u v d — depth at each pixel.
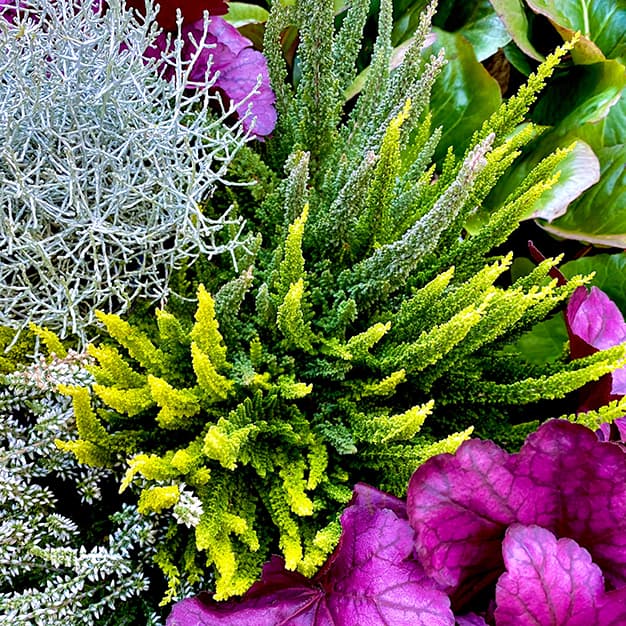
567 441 0.54
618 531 0.55
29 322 0.58
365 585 0.55
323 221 0.61
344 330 0.60
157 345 0.61
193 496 0.56
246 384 0.57
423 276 0.62
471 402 0.61
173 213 0.61
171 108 0.66
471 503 0.54
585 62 0.82
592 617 0.53
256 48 0.77
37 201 0.57
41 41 0.61
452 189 0.55
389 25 0.66
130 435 0.57
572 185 0.73
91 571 0.56
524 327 0.62
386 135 0.57
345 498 0.57
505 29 0.81
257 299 0.59
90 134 0.61
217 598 0.53
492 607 0.56
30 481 0.58
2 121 0.59
